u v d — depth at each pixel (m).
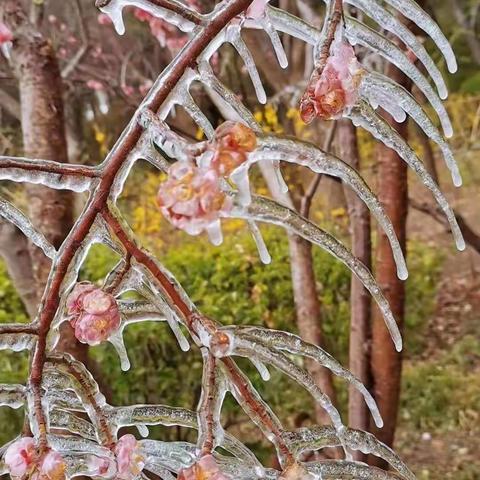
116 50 1.56
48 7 1.36
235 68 1.40
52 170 0.25
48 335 0.26
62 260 0.25
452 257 2.34
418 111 0.27
